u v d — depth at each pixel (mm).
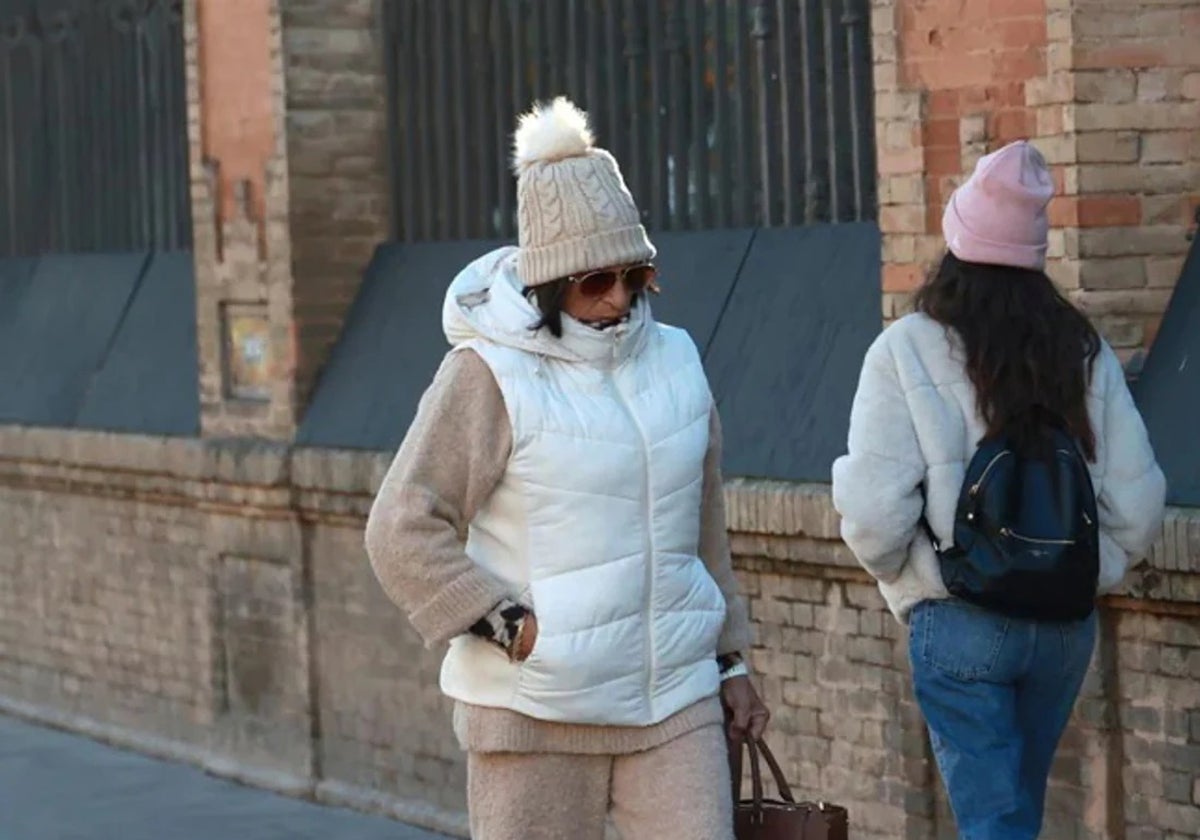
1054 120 11930
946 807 12820
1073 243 11891
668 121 16188
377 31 18688
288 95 18344
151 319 21047
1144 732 11594
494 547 8438
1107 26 11828
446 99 18203
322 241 18484
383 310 18109
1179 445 11531
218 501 19000
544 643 8250
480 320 8430
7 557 22844
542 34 17391
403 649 17188
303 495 17938
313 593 18156
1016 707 9359
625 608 8336
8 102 24062
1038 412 9102
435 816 16844
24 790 19141
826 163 14672
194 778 19359
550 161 8406
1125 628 11656
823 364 13883
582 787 8445
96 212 22625
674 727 8445
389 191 18703
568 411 8344
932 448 9172
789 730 13797
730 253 15242
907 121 12711
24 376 22625
